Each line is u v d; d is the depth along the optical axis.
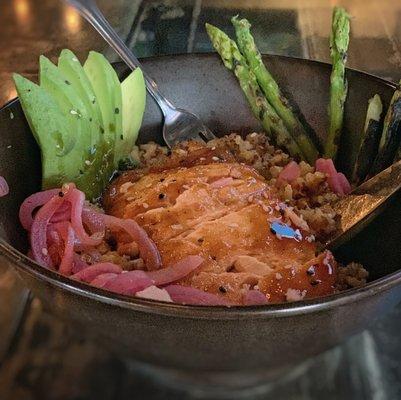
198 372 0.25
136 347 0.22
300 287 0.25
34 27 0.45
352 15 0.44
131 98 0.32
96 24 0.32
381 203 0.27
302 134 0.34
